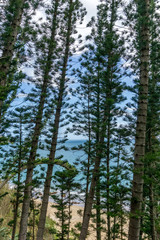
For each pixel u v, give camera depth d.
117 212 4.19
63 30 9.12
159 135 6.70
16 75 5.70
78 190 9.98
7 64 4.72
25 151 6.97
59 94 8.73
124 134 6.86
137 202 3.53
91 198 7.47
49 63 8.45
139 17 4.32
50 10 8.94
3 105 4.89
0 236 8.16
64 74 8.90
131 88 4.98
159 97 5.72
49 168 8.17
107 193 5.84
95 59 9.16
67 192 9.46
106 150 7.54
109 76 7.32
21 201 6.98
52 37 9.07
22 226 7.15
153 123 5.54
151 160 3.59
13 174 8.69
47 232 11.34
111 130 7.42
